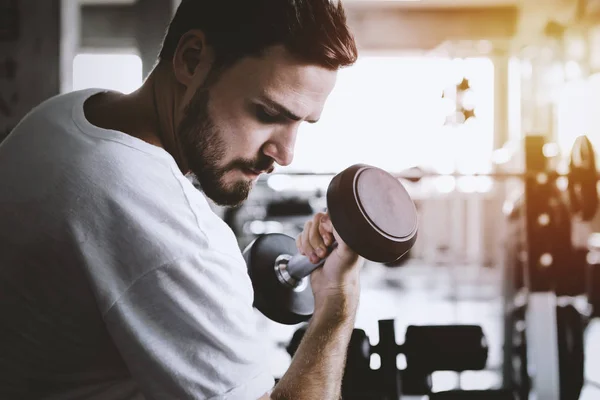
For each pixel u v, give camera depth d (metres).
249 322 0.72
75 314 0.68
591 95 7.07
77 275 0.66
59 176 0.67
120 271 0.65
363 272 8.78
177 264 0.65
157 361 0.65
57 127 0.73
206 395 0.67
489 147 9.66
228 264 0.70
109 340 0.70
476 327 1.99
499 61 9.64
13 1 3.29
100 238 0.65
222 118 0.77
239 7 0.74
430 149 9.07
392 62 9.65
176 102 0.80
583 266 2.82
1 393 0.72
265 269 1.22
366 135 9.77
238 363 0.69
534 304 2.80
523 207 2.93
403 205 0.96
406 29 8.80
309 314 1.24
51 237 0.66
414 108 9.60
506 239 3.38
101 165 0.67
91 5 8.29
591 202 2.80
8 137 0.78
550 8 7.22
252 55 0.74
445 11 8.76
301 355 0.92
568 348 2.67
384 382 1.85
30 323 0.69
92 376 0.72
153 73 0.81
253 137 0.78
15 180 0.70
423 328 1.99
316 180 5.52
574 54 7.09
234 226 4.48
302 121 0.80
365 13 8.81
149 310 0.65
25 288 0.68
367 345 1.85
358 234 0.91
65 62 3.36
